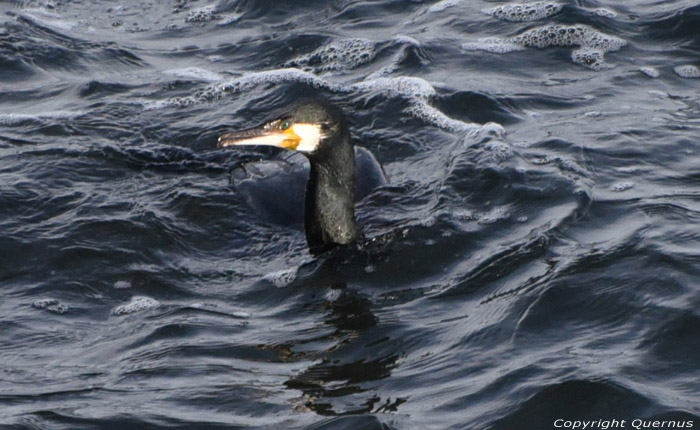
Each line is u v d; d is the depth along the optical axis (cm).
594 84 1603
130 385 945
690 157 1359
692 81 1611
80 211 1270
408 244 1185
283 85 1616
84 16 1947
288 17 1895
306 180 1307
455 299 1077
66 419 888
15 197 1293
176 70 1720
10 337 1040
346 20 1866
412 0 1916
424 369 955
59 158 1401
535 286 1066
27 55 1747
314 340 1018
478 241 1184
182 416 893
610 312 1017
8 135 1480
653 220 1186
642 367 930
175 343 1018
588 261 1103
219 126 1509
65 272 1160
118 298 1120
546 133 1440
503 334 998
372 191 1303
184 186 1334
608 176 1310
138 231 1230
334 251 1188
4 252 1189
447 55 1706
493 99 1542
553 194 1263
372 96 1560
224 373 961
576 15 1791
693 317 988
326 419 880
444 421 873
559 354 958
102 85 1653
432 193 1296
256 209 1284
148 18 1941
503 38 1755
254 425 877
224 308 1092
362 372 957
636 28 1766
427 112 1508
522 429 867
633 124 1455
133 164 1395
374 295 1101
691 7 1781
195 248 1217
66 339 1038
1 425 877
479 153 1366
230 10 1944
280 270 1166
